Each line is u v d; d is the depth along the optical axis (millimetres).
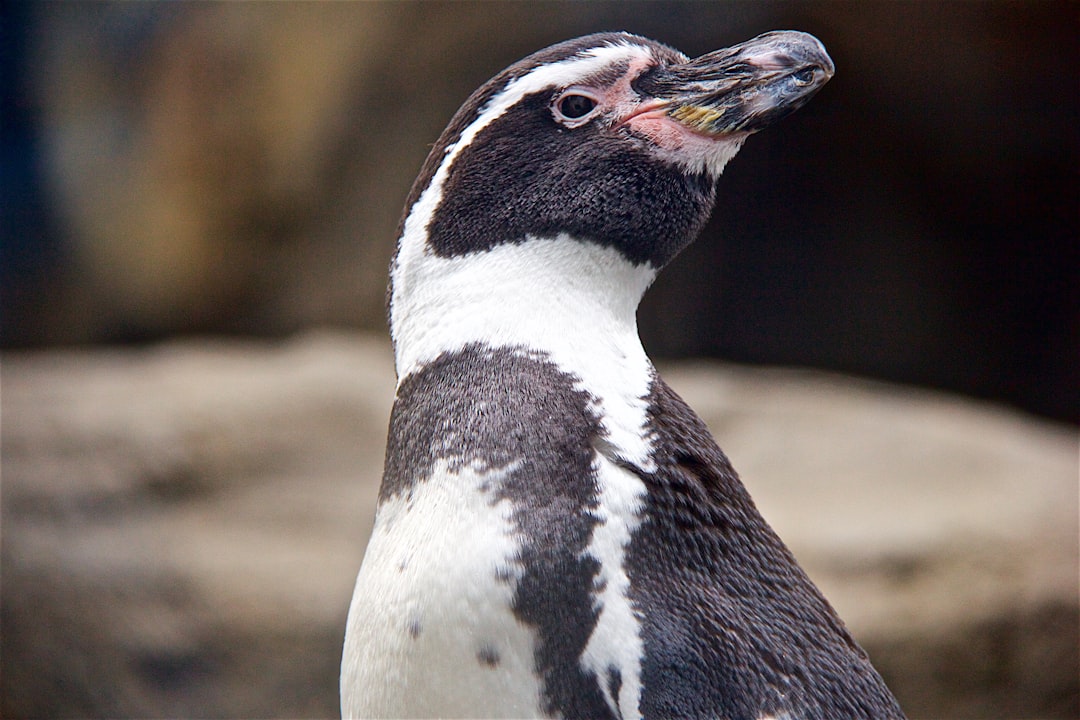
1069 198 28031
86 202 32875
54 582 17172
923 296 30125
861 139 28516
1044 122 26609
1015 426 20594
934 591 15328
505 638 4980
